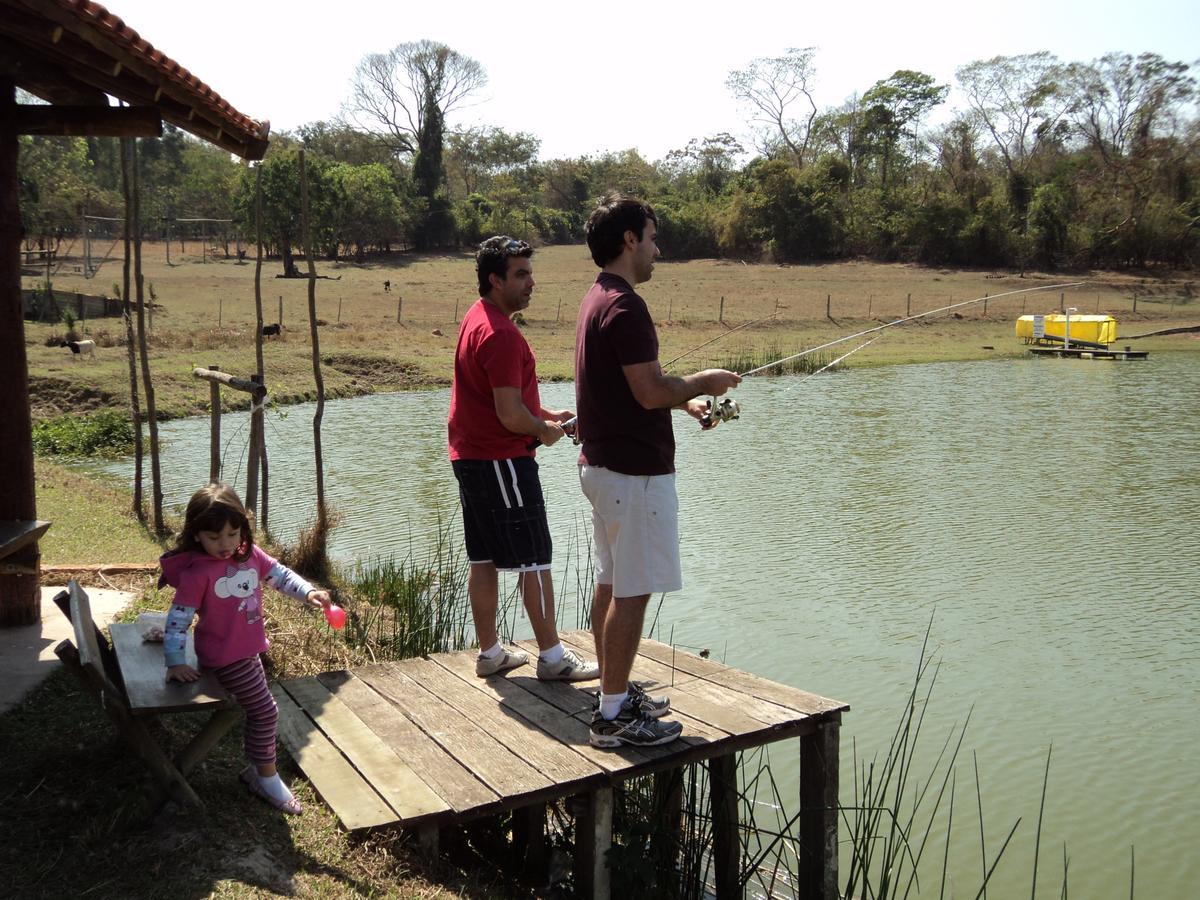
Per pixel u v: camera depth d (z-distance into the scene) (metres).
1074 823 6.25
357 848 3.87
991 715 7.59
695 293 53.34
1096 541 12.27
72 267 53.28
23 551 5.90
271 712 4.05
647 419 4.08
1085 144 72.62
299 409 23.34
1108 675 8.30
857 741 7.18
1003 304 50.94
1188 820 6.27
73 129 5.77
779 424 21.91
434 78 76.44
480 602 5.16
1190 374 32.03
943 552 11.77
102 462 16.31
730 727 4.51
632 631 4.22
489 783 4.12
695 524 13.07
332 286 51.44
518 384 4.70
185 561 3.91
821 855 4.75
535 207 84.19
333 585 8.98
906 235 67.25
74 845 3.58
